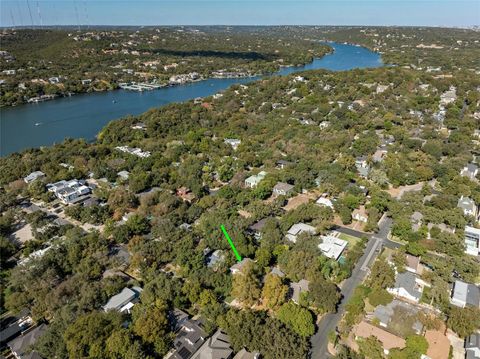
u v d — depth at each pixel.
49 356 74.44
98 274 98.38
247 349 75.69
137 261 99.94
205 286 93.69
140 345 72.81
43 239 119.69
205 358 72.69
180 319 83.62
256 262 100.38
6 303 89.38
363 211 131.38
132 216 121.56
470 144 193.25
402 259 100.69
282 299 85.06
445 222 122.06
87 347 73.12
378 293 87.19
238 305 89.56
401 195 148.12
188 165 172.38
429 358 72.62
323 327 83.06
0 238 115.06
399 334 77.94
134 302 89.06
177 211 128.00
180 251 103.44
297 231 116.75
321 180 153.00
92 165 176.75
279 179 155.38
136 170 170.00
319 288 87.56
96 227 128.62
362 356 72.50
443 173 160.00
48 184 157.50
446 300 86.62
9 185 160.00
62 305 85.88
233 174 165.88
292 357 70.25
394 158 173.88
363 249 111.94
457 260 99.56
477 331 79.69
